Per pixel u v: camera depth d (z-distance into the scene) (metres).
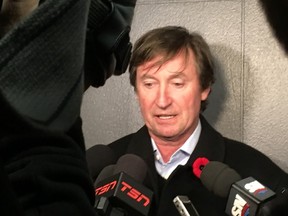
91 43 0.48
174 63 1.75
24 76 0.31
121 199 1.11
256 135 2.12
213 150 1.81
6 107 0.28
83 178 0.36
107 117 2.34
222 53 2.14
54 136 0.34
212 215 1.53
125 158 1.51
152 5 2.22
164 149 1.84
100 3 0.47
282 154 2.09
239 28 2.11
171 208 1.57
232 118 2.15
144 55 1.76
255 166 1.79
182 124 1.79
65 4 0.33
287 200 1.47
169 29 1.80
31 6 0.42
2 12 0.42
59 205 0.33
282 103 2.07
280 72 2.07
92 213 0.35
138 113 2.29
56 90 0.33
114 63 0.53
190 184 1.60
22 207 0.32
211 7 2.14
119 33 0.49
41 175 0.33
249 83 2.12
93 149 1.65
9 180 0.29
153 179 1.65
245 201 1.28
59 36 0.33
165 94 1.77
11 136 0.33
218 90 2.16
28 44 0.31
